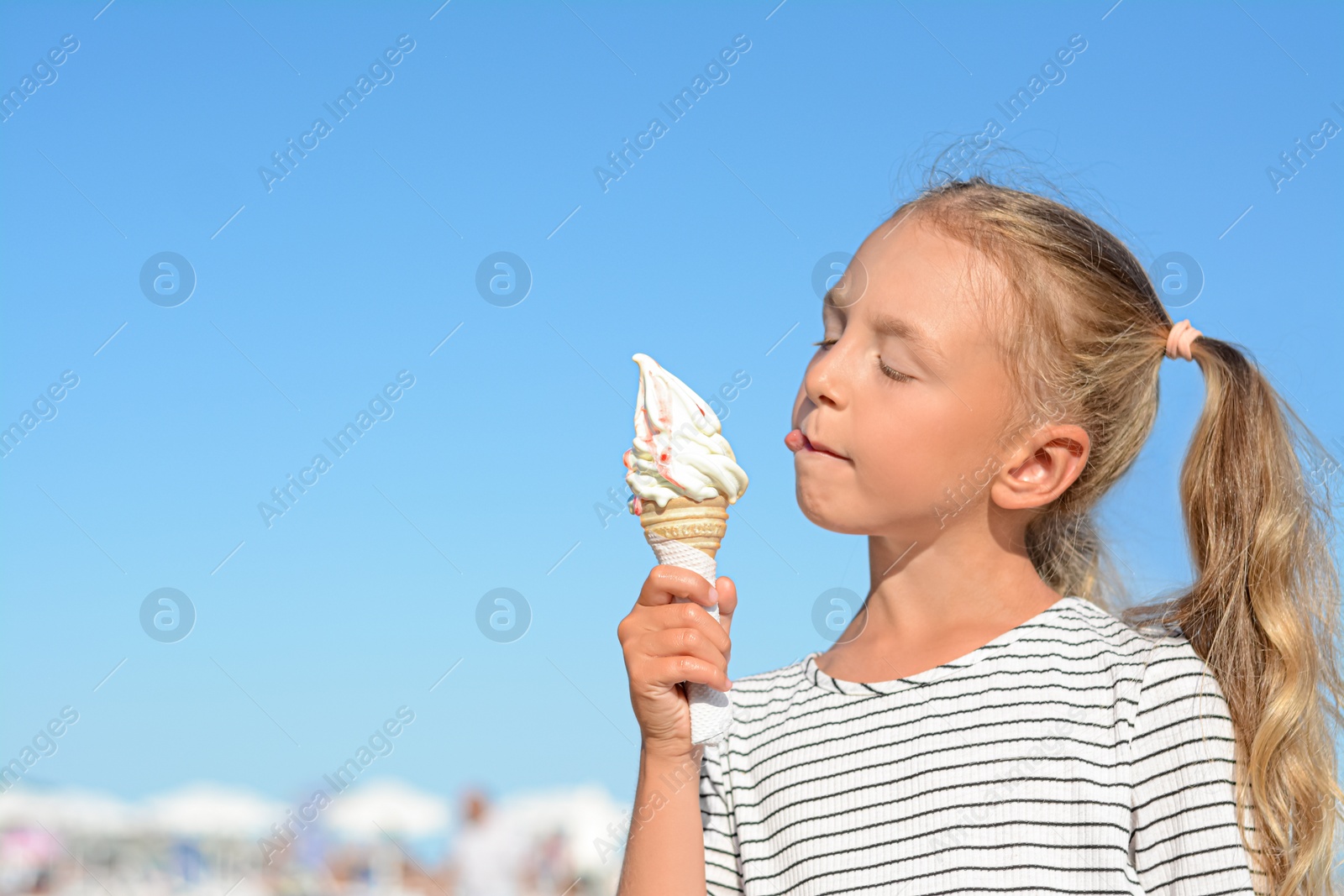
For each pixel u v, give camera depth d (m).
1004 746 1.82
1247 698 1.90
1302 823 1.84
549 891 8.86
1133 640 1.89
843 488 1.91
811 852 1.89
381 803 10.23
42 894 10.30
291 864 9.86
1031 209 2.07
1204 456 2.09
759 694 2.14
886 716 1.92
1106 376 2.03
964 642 1.95
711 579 1.87
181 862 10.37
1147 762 1.75
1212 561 2.04
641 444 1.85
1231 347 2.14
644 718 1.80
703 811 2.04
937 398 1.86
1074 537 2.34
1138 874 1.72
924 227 2.00
